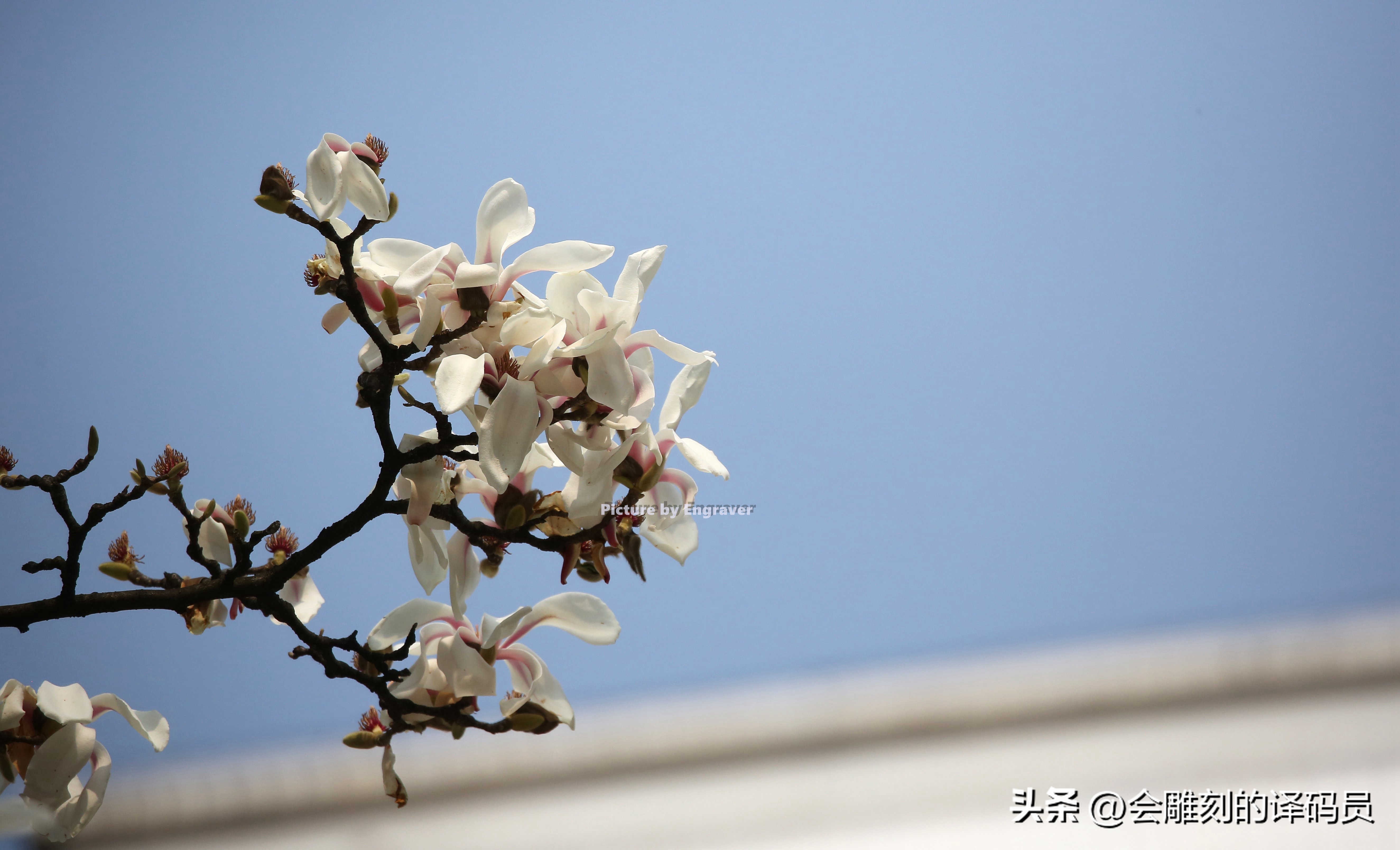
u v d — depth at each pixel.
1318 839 5.09
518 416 2.54
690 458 2.57
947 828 5.77
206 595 2.61
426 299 2.56
